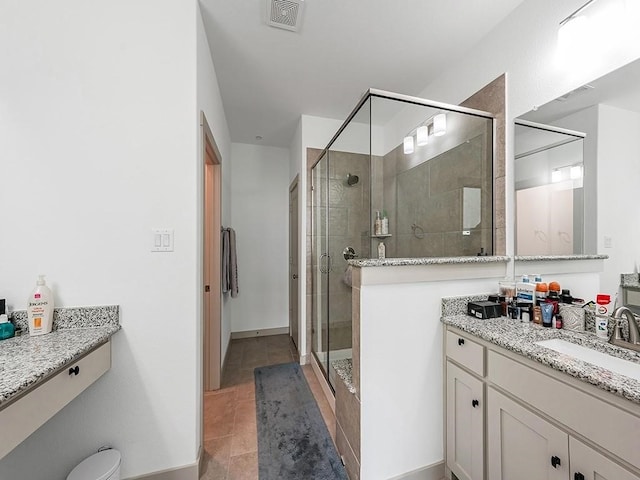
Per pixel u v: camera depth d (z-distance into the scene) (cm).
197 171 139
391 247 187
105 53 129
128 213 130
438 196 188
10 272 118
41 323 115
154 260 133
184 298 136
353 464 132
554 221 131
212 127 193
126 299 130
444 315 140
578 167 120
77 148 125
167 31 136
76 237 125
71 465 122
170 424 134
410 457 132
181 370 135
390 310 131
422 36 171
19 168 119
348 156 210
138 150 132
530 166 142
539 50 137
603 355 98
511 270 152
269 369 264
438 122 185
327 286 234
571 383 82
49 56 123
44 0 123
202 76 155
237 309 355
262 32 167
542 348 97
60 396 92
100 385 126
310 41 175
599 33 112
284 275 375
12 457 115
